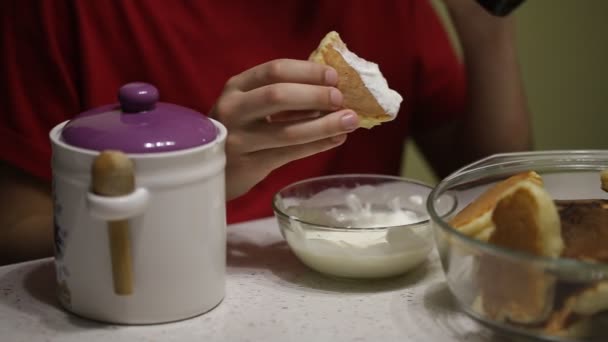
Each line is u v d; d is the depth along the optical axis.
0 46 1.05
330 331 0.60
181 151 0.57
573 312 0.52
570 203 0.65
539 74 1.86
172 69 1.11
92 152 0.56
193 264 0.60
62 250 0.61
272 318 0.62
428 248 0.70
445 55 1.33
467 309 0.58
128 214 0.55
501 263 0.53
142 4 1.08
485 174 0.73
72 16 1.06
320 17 1.16
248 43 1.13
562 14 1.84
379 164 1.29
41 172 1.02
